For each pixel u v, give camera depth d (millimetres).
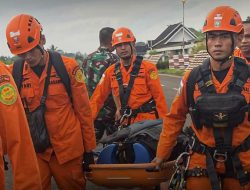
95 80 6230
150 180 4117
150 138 4461
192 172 3406
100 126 6020
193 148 3422
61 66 4035
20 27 3830
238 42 3375
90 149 4270
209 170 3301
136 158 4371
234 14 3291
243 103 3207
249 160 3293
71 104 4148
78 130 4160
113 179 4188
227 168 3326
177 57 44750
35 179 2709
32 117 4008
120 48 5340
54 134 4082
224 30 3227
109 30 6316
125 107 5348
